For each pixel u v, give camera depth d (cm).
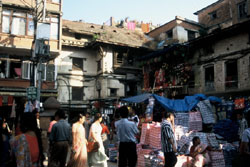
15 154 354
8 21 1772
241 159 427
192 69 1805
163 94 1878
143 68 2244
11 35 1761
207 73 1711
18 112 779
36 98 1160
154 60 1998
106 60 2317
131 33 2812
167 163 571
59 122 570
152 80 2144
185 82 1789
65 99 2258
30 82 1692
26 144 359
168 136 570
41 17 1588
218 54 1617
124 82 2380
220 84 1577
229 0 2367
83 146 617
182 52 1761
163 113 943
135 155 600
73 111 2294
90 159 689
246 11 1964
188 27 2653
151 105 945
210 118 881
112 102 1898
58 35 1914
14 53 1823
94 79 2428
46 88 1888
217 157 695
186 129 795
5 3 1745
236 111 1222
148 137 800
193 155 671
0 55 1781
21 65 1842
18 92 1734
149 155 735
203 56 1727
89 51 2452
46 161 832
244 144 420
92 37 2462
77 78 2350
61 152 547
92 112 1955
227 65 1571
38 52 1343
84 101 2341
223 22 2423
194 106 873
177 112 862
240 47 1480
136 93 2447
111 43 2272
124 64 2408
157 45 2603
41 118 709
